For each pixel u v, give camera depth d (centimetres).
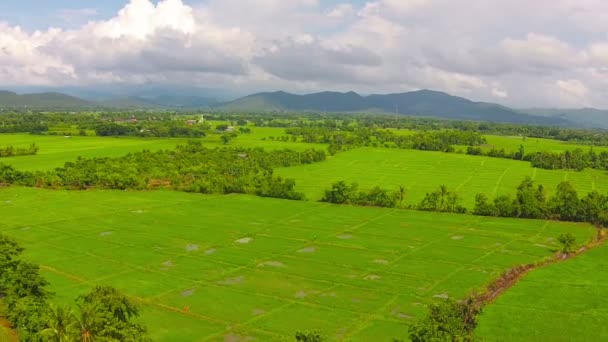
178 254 12044
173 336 7944
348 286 10162
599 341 8000
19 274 8225
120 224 14600
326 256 12038
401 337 7975
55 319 5925
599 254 12388
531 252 12369
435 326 6688
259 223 15012
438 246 12850
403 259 11838
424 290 9969
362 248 12681
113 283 10144
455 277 10644
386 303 9338
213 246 12719
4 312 7906
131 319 8469
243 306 9162
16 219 14875
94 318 5962
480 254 12206
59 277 10388
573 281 10525
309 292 9856
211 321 8538
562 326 8488
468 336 6575
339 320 8619
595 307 9219
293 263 11531
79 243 12731
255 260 11694
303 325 8419
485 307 9250
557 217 15662
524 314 8944
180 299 9425
